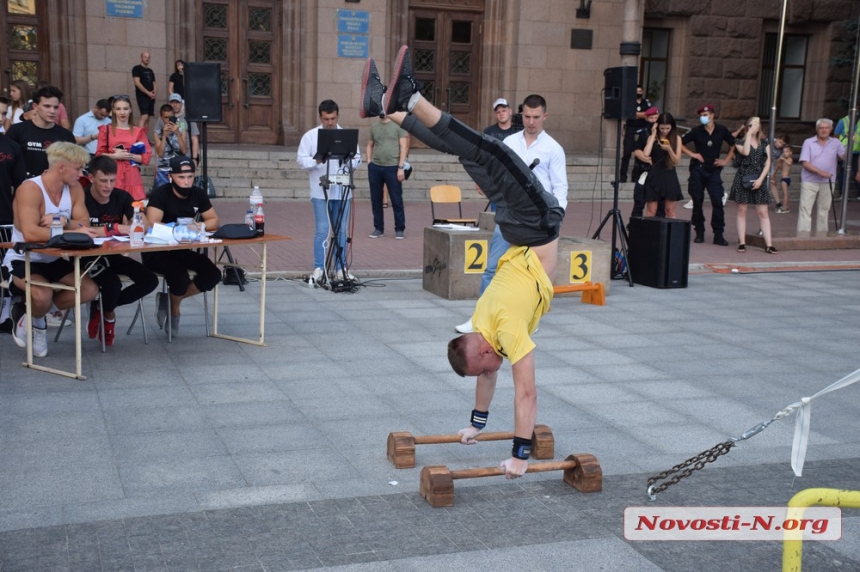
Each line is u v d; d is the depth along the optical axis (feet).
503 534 13.91
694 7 73.36
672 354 25.27
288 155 58.59
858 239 46.11
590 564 13.03
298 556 12.92
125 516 13.99
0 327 24.86
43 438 17.13
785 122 78.54
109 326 23.65
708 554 13.44
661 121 41.24
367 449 17.26
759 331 28.43
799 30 77.61
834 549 13.85
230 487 15.25
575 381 22.35
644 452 17.67
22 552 12.74
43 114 26.84
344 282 32.37
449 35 69.21
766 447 18.21
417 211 54.80
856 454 17.97
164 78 60.13
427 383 21.59
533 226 14.60
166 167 42.63
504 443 18.04
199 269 24.50
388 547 13.34
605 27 69.46
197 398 19.85
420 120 13.05
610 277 36.19
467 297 31.60
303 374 21.98
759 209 43.93
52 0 57.52
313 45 64.08
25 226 21.47
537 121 26.55
